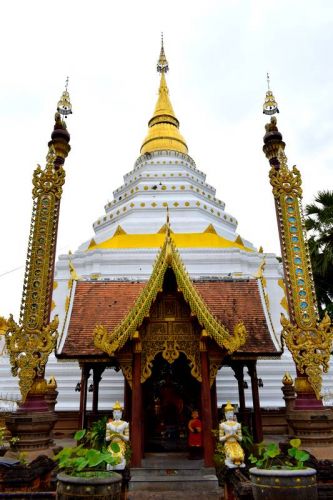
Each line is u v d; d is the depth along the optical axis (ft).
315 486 18.98
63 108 50.57
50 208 45.01
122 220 94.27
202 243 84.48
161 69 143.95
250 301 43.68
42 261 42.68
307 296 41.63
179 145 120.98
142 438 36.47
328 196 79.41
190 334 36.42
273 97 50.83
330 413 37.17
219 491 30.58
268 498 18.62
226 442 30.37
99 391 58.44
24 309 40.52
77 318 42.34
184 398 42.52
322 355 39.40
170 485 31.14
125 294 45.06
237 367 47.39
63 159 48.14
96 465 19.17
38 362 38.81
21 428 35.47
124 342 34.42
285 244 44.01
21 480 26.48
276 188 46.37
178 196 97.96
